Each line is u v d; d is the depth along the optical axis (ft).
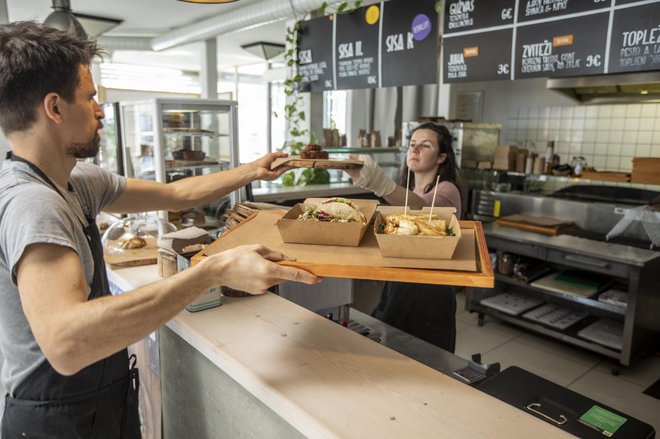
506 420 3.05
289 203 10.19
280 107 23.81
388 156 15.05
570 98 14.80
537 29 8.70
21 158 3.30
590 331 10.96
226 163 9.84
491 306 12.34
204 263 3.07
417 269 3.29
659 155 14.42
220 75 33.83
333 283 5.51
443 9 10.71
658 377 10.09
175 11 16.89
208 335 4.07
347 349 3.89
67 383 3.66
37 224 2.83
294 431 3.36
